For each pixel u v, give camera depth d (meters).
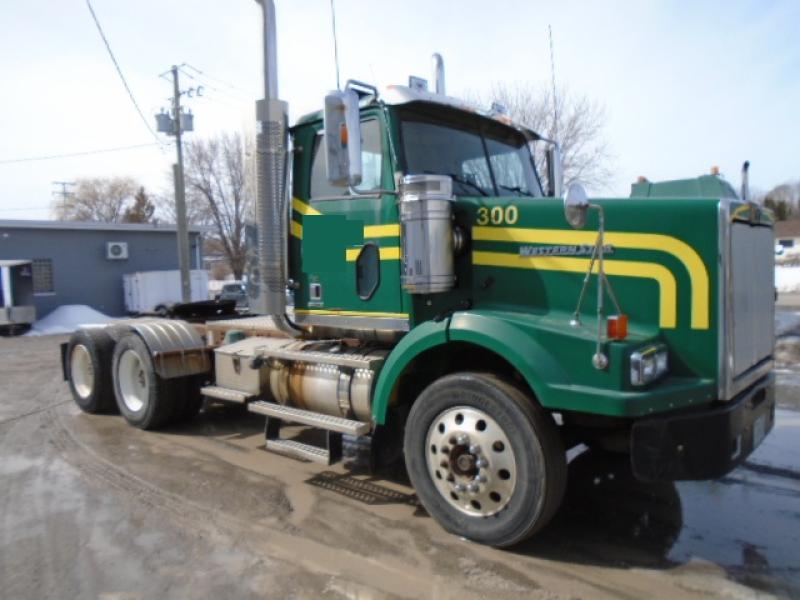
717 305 3.35
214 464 5.33
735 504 4.32
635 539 3.79
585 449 5.50
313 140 4.78
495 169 4.91
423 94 4.29
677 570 3.40
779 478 4.80
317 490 4.68
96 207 60.78
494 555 3.58
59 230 25.09
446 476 3.76
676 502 4.37
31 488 4.83
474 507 3.70
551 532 3.89
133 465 5.34
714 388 3.34
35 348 15.74
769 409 3.96
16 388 9.43
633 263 3.57
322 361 4.64
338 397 4.57
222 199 38.28
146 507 4.38
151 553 3.68
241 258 38.47
